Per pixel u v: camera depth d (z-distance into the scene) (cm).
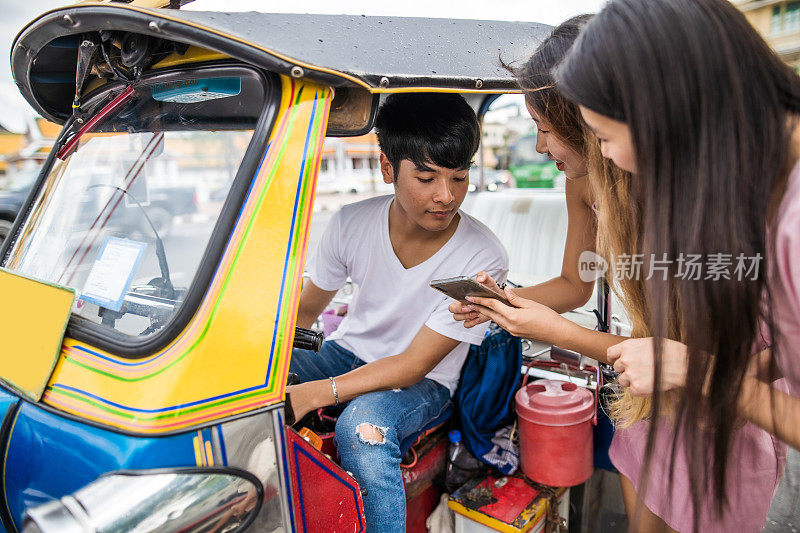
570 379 185
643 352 103
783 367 98
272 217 101
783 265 87
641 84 80
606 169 111
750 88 80
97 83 147
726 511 118
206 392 93
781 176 87
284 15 126
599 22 86
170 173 126
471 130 142
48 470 99
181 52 120
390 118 146
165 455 89
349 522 121
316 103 104
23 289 119
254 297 99
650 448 99
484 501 163
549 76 113
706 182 81
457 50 133
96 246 129
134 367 96
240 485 95
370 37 125
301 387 140
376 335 177
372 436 139
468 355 180
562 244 225
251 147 102
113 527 82
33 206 147
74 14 110
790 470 202
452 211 152
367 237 172
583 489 182
